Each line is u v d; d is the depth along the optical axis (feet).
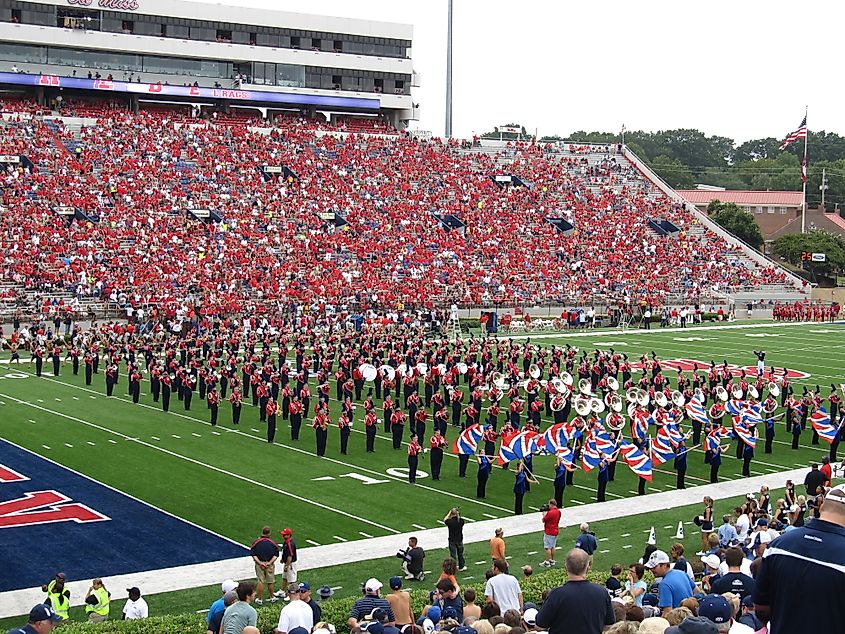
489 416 129.59
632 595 54.95
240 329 198.70
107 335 177.99
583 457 103.86
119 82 306.35
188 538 88.38
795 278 305.73
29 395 154.71
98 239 240.53
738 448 124.36
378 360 162.40
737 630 35.01
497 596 54.90
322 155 305.32
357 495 103.24
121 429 132.36
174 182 272.51
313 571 80.28
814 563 23.65
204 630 56.03
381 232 275.18
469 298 254.27
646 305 263.29
